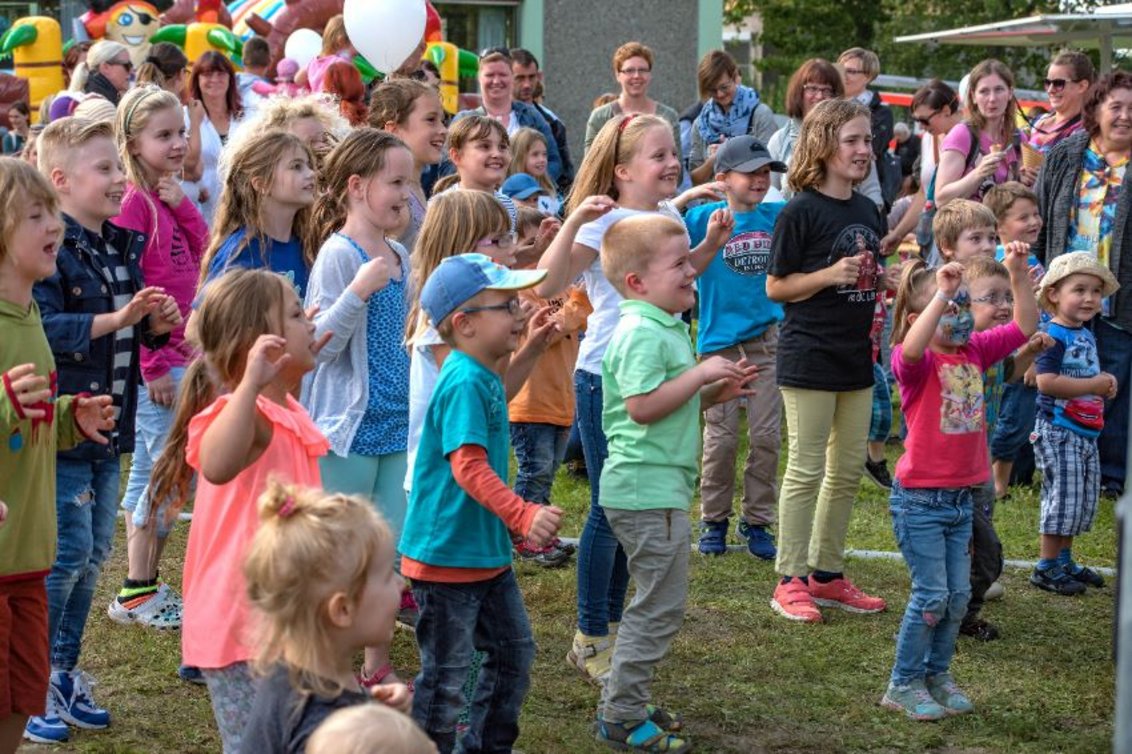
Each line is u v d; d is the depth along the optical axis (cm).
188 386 366
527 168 763
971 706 476
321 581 262
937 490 466
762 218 642
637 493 425
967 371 472
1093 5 2619
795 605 562
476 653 395
